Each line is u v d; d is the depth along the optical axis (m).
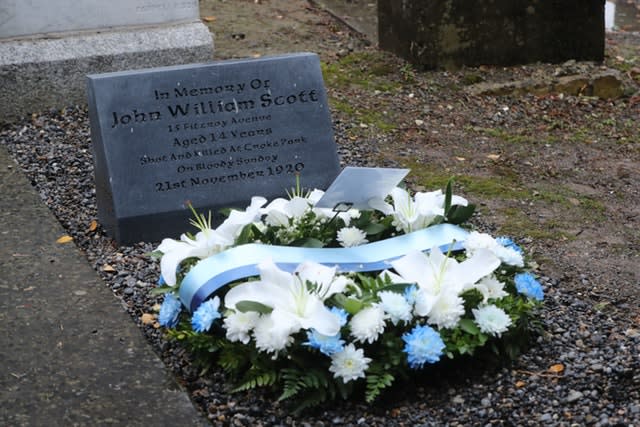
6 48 3.28
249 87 2.58
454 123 3.41
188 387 1.97
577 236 2.62
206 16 4.56
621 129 3.45
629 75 3.96
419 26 3.79
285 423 1.88
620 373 1.99
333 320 1.86
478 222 2.68
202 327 1.92
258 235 2.09
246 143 2.58
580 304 2.26
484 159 3.11
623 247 2.57
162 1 3.50
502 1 3.80
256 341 1.88
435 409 1.92
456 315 1.93
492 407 1.92
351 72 3.84
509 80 3.75
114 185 2.48
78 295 2.20
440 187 2.88
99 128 2.49
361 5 4.85
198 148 2.54
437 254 1.98
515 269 2.11
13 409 1.86
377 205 2.16
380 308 1.90
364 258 2.05
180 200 2.53
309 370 1.90
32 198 2.65
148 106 2.51
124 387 1.92
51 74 3.33
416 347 1.88
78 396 1.90
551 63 3.95
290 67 2.61
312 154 2.63
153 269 2.39
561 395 1.94
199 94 2.54
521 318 2.03
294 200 2.16
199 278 1.98
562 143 3.27
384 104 3.55
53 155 3.02
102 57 3.39
